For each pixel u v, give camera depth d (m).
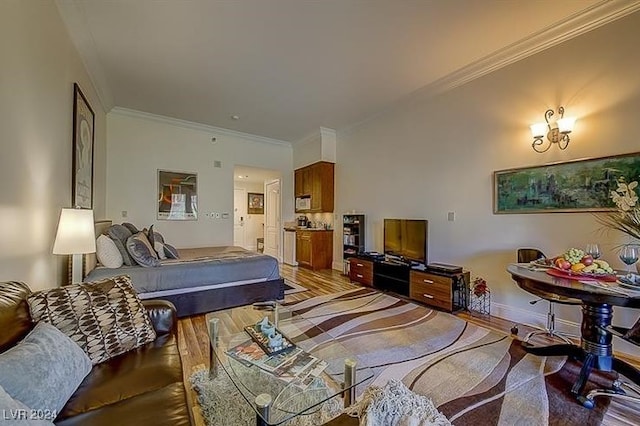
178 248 5.38
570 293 1.82
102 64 3.35
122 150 4.95
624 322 2.42
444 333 2.78
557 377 2.03
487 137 3.42
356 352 2.38
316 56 3.19
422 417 0.94
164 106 4.71
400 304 3.68
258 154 6.53
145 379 1.32
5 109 1.58
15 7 1.70
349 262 4.98
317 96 4.27
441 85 3.84
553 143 2.86
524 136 3.09
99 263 3.06
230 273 3.41
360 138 5.44
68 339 1.31
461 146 3.71
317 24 2.66
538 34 2.81
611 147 2.49
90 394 1.19
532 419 1.61
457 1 2.37
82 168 3.13
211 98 4.36
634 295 1.66
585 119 2.65
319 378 1.53
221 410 1.64
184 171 5.54
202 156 5.75
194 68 3.46
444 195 3.92
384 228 4.56
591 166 2.61
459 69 3.48
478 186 3.52
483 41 2.93
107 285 1.74
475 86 3.54
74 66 2.87
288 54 3.15
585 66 2.64
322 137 5.95
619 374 2.06
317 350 1.83
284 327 2.26
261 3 2.39
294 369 1.58
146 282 2.94
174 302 3.06
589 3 2.41
